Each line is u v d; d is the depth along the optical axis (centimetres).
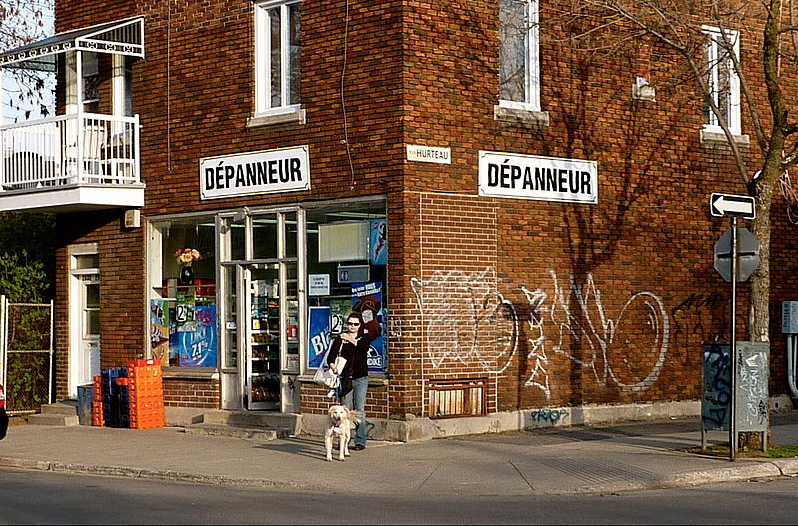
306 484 1427
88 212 2292
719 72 2031
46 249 2505
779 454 1612
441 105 1853
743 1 1908
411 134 1816
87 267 2339
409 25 1819
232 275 2072
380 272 1852
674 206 2158
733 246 1553
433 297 1833
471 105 1892
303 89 1944
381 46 1839
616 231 2075
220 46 2067
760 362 1602
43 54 2127
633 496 1355
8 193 2231
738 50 2244
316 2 1928
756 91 2273
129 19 2191
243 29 2033
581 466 1541
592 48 1912
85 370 2348
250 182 2017
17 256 2452
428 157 1831
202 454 1705
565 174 2009
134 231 2203
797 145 1639
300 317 1950
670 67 2128
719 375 1612
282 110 1991
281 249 1986
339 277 1905
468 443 1775
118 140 2172
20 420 2300
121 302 2227
